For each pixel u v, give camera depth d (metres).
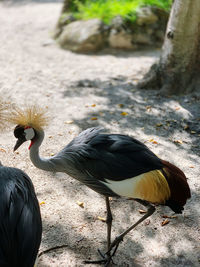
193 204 4.25
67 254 3.60
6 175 3.16
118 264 3.51
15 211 2.85
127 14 10.11
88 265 3.49
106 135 3.45
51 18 13.27
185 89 6.94
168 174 3.31
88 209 4.19
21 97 6.87
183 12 6.46
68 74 8.18
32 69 8.44
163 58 7.03
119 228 3.94
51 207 4.19
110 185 3.29
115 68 8.62
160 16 10.32
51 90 7.28
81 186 4.57
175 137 5.61
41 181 4.62
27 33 11.52
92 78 7.95
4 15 14.25
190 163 4.95
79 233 3.86
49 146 5.35
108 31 9.87
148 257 3.59
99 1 11.03
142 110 6.45
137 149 3.34
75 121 6.06
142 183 3.20
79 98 6.93
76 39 9.87
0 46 10.15
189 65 6.88
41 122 3.56
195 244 3.73
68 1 11.12
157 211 4.17
